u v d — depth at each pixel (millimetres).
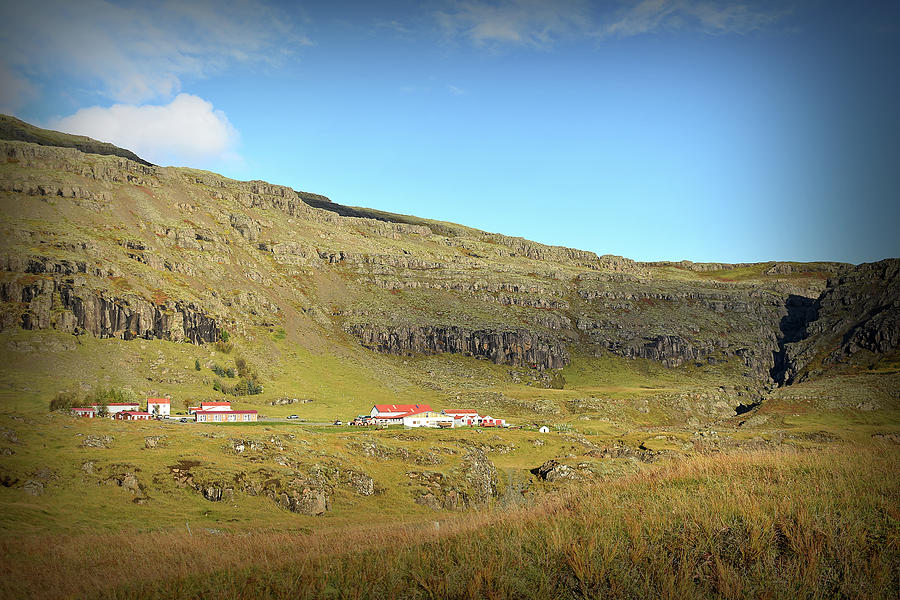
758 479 26797
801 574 17828
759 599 16984
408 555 22844
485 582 19469
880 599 16172
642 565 19469
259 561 26375
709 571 18688
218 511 74312
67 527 58312
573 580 19344
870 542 18891
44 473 72250
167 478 79125
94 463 77812
